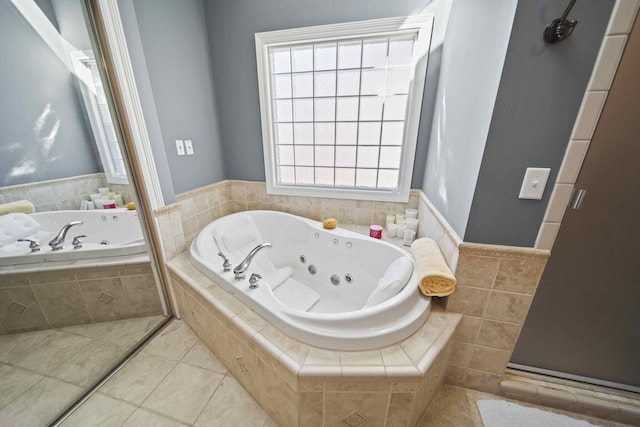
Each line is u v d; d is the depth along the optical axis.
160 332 1.63
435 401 1.22
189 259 1.65
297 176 2.20
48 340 1.52
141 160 1.41
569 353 1.17
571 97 0.79
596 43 0.73
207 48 1.91
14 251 1.40
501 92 0.83
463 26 1.21
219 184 2.15
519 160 0.89
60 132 1.55
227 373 1.35
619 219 0.92
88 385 1.29
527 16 0.75
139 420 1.13
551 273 1.04
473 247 1.03
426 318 1.12
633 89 0.77
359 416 0.95
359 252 1.71
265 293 1.21
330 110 1.93
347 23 1.61
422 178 1.88
